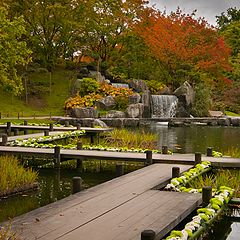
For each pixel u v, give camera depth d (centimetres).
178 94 4172
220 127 3619
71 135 2245
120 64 4666
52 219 746
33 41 4281
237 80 5116
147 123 3594
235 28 6041
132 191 977
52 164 1673
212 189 986
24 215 770
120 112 3594
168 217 766
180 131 3130
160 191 981
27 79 4172
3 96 3906
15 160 1345
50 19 4369
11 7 3975
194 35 4509
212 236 887
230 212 971
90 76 4303
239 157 1605
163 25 4562
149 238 606
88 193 954
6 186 1144
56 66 4728
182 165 1375
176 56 4488
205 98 4256
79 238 650
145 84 4166
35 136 2114
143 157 1474
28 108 3788
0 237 603
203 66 4450
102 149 1725
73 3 4378
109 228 701
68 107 3662
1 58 2009
